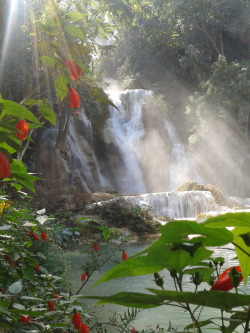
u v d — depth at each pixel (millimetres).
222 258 981
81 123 33156
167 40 42469
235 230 689
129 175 36250
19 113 1516
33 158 26562
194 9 41062
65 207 22047
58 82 1829
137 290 6828
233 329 796
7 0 7879
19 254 2734
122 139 37500
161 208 23016
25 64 11250
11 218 2943
